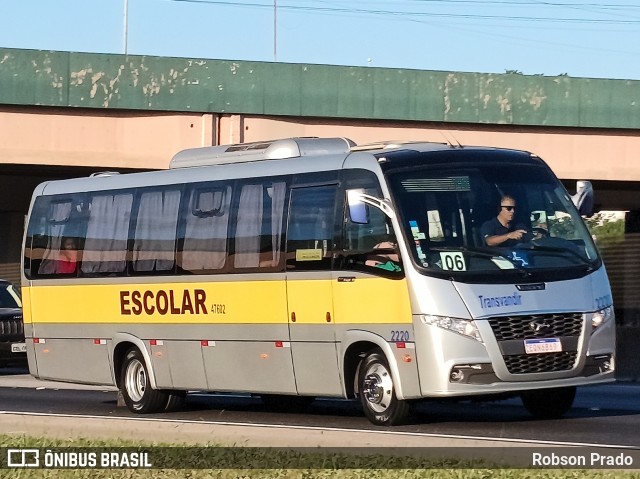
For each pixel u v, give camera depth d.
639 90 36.19
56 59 35.28
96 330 21.61
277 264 18.34
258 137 36.00
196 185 20.03
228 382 19.27
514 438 15.44
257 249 18.72
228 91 35.75
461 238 16.56
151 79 35.59
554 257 16.77
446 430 16.42
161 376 20.47
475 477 12.09
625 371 29.38
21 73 35.16
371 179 17.11
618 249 34.44
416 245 16.50
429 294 16.23
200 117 35.84
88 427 17.48
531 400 18.30
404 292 16.48
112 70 35.44
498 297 16.22
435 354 16.16
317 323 17.70
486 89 36.03
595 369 16.67
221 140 35.94
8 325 30.53
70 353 22.16
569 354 16.45
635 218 53.09
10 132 35.62
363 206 16.77
